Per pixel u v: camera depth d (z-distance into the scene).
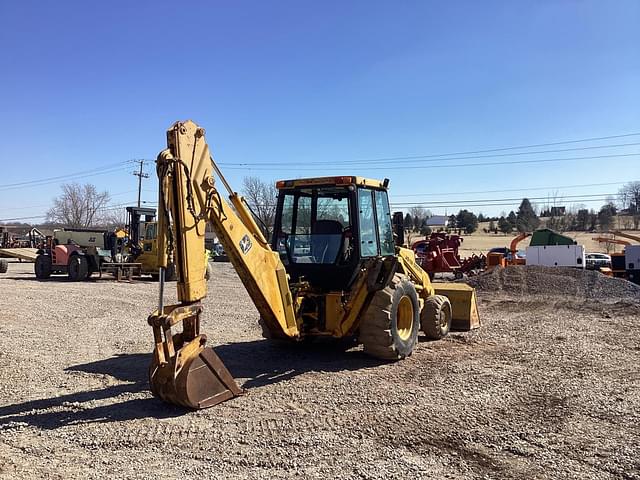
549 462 4.63
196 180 6.02
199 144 6.10
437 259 23.09
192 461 4.62
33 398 6.39
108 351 9.05
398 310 8.77
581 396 6.50
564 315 13.73
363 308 8.30
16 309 13.49
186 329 6.14
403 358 8.52
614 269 22.28
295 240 8.75
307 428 5.39
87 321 12.07
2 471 4.40
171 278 22.77
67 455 4.74
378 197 9.20
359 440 5.10
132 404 6.14
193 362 5.89
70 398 6.37
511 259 27.30
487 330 11.34
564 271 19.45
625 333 10.87
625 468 4.50
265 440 5.08
